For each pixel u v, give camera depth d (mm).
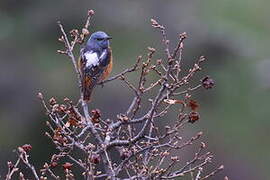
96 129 7363
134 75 19953
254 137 23062
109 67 10555
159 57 22031
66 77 21125
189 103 6879
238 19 25172
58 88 20906
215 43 23328
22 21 22422
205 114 23156
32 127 20562
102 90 19297
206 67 23281
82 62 10086
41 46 22094
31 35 22188
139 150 6879
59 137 7109
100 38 10641
